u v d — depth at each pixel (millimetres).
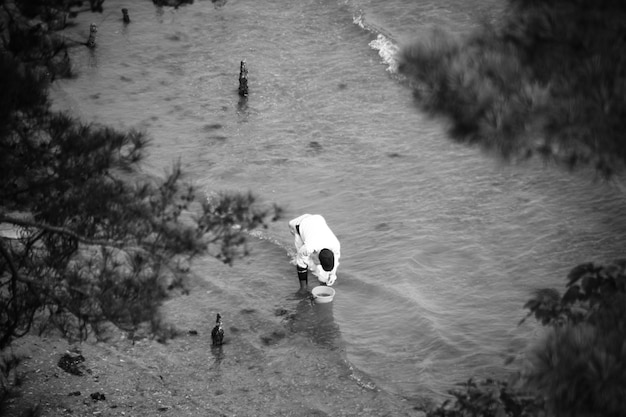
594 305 10789
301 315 28406
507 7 10641
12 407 21766
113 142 16969
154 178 37375
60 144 16469
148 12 65062
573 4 9922
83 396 23031
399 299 28844
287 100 48156
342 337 27156
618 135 9344
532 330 26484
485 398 13055
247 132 44125
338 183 38125
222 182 38281
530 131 9586
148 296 16578
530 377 9875
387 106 46125
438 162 39250
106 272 16766
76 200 16406
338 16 61125
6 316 18406
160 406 23109
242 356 26188
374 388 24359
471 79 9773
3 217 16531
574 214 33625
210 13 64125
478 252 31719
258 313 28516
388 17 60031
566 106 9336
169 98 49188
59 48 18422
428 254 31828
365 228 34188
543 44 9875
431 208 35312
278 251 32469
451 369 25141
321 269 28594
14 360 21812
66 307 17031
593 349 8930
